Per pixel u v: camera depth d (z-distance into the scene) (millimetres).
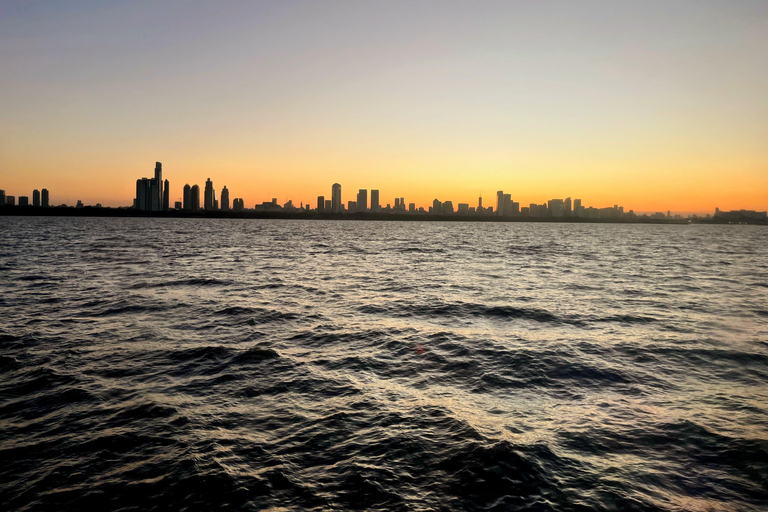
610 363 13680
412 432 9102
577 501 6871
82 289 27094
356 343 15875
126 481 7410
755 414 10008
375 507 6738
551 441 8719
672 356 14430
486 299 25062
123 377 12227
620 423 9570
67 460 8039
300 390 11430
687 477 7527
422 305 23141
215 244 78938
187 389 11414
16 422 9508
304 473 7648
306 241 94812
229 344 15508
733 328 18406
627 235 158875
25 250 55875
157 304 22672
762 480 7414
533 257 57562
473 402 10719
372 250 68688
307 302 23859
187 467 7801
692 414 10023
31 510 6691
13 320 18734
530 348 15242
